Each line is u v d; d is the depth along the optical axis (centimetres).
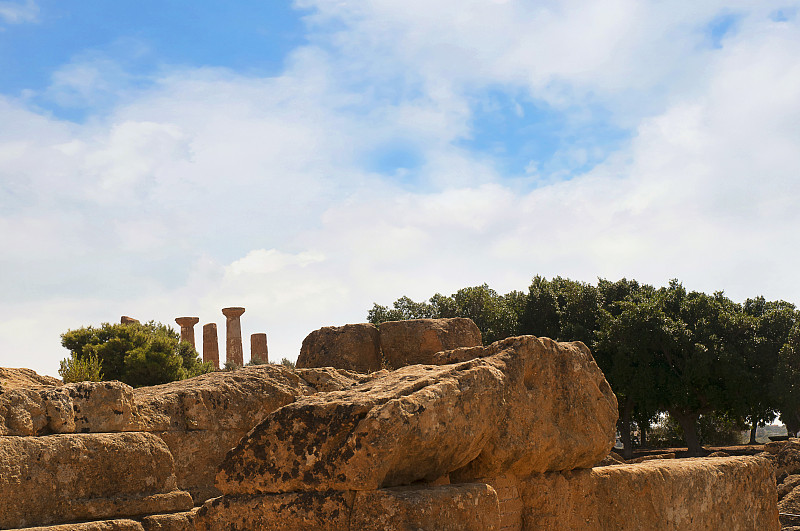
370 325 940
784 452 1708
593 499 509
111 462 602
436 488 362
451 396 388
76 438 588
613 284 3625
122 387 643
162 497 625
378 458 345
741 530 639
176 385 758
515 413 452
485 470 439
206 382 755
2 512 531
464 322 951
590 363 531
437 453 383
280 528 359
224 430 721
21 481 546
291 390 776
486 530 374
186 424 699
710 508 604
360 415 359
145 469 624
